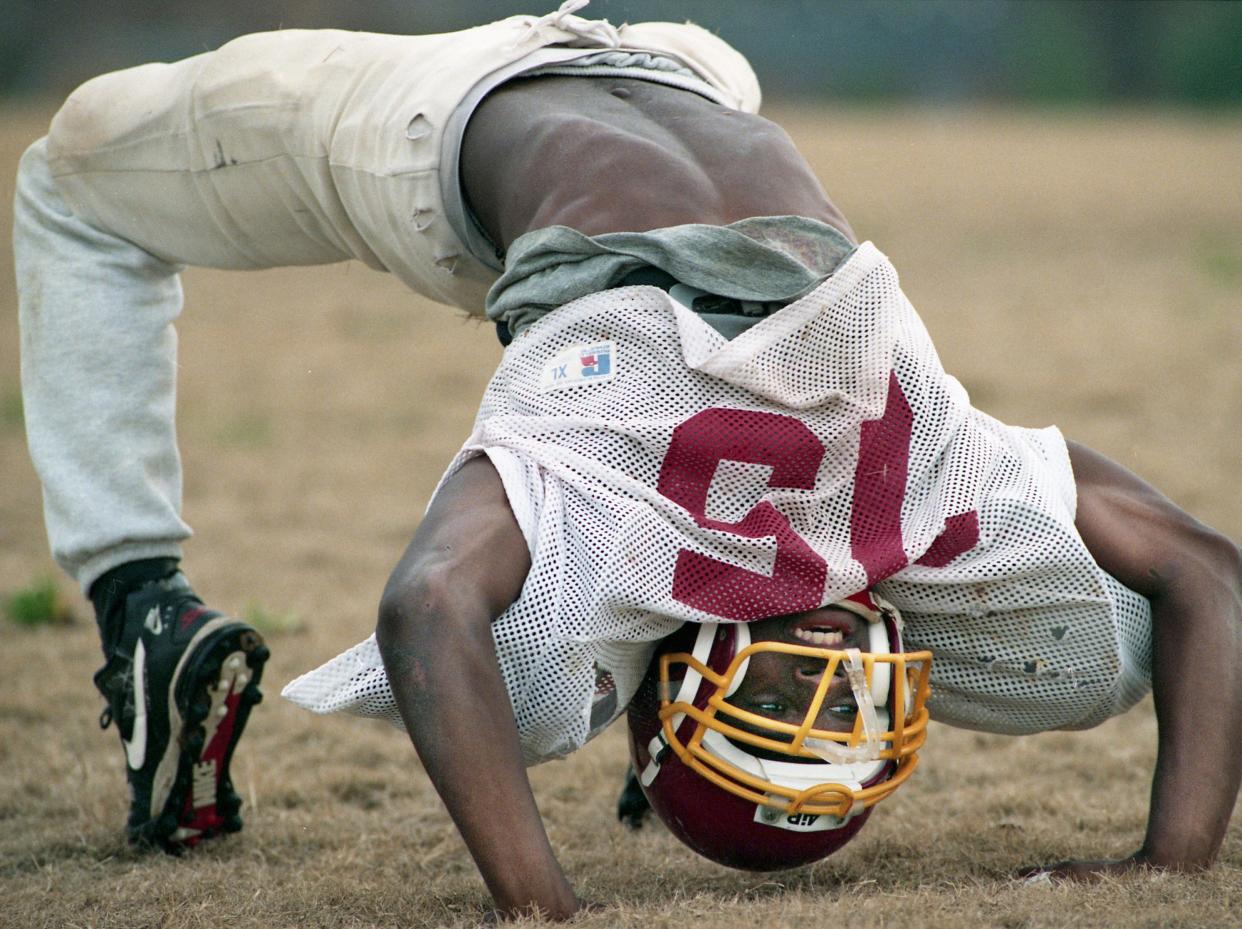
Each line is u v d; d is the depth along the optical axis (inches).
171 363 516.4
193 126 486.0
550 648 361.4
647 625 366.0
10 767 577.9
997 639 393.7
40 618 776.9
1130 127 5236.2
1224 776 380.8
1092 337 1540.4
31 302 508.1
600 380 381.4
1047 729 419.2
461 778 344.5
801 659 361.4
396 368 1544.0
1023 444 402.9
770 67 7731.3
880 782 373.4
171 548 502.9
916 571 374.3
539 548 366.0
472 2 5743.1
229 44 492.4
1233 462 1022.4
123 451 495.5
